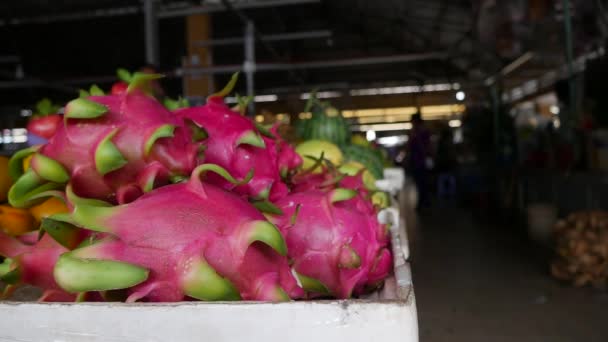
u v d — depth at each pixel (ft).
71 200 1.66
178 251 1.48
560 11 16.01
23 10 27.89
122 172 1.71
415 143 26.45
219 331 1.39
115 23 35.47
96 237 1.60
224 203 1.60
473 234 18.69
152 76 1.80
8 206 2.55
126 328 1.41
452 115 59.21
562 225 12.26
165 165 1.71
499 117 26.99
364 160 6.06
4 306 1.46
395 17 35.24
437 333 9.07
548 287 11.51
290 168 2.57
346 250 1.92
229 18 36.35
